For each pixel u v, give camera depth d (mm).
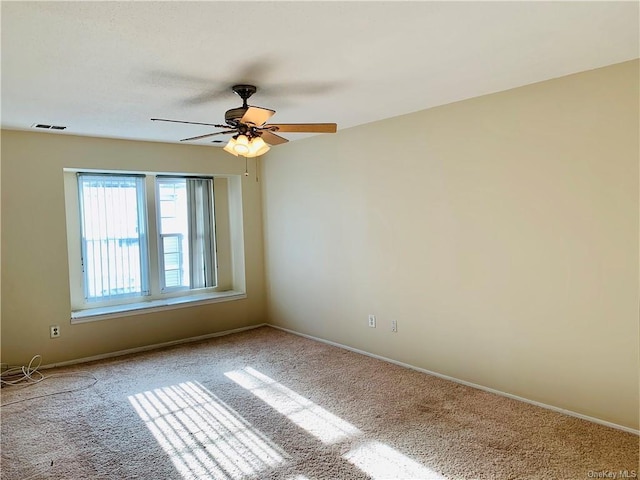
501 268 3467
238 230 5926
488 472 2500
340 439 2914
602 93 2867
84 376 4184
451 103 3703
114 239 5180
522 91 3250
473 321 3688
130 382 4016
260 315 6027
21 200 4293
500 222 3451
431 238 3953
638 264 2789
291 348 4957
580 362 3076
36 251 4375
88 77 2762
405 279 4211
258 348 4980
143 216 5355
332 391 3713
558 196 3113
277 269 5797
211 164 5531
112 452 2816
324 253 5074
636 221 2781
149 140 4973
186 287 5719
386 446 2809
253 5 1862
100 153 4738
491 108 3443
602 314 2955
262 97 3350
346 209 4758
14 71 2623
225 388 3838
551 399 3246
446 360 3922
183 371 4281
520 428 2986
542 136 3166
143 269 5379
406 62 2646
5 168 4215
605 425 2979
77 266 4992
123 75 2740
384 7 1916
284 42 2279
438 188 3863
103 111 3604
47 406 3518
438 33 2221
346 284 4836
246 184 5844
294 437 2959
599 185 2918
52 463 2697
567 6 1960
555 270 3160
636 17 2086
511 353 3451
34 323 4379
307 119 4184
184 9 1876
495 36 2281
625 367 2877
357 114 4031
